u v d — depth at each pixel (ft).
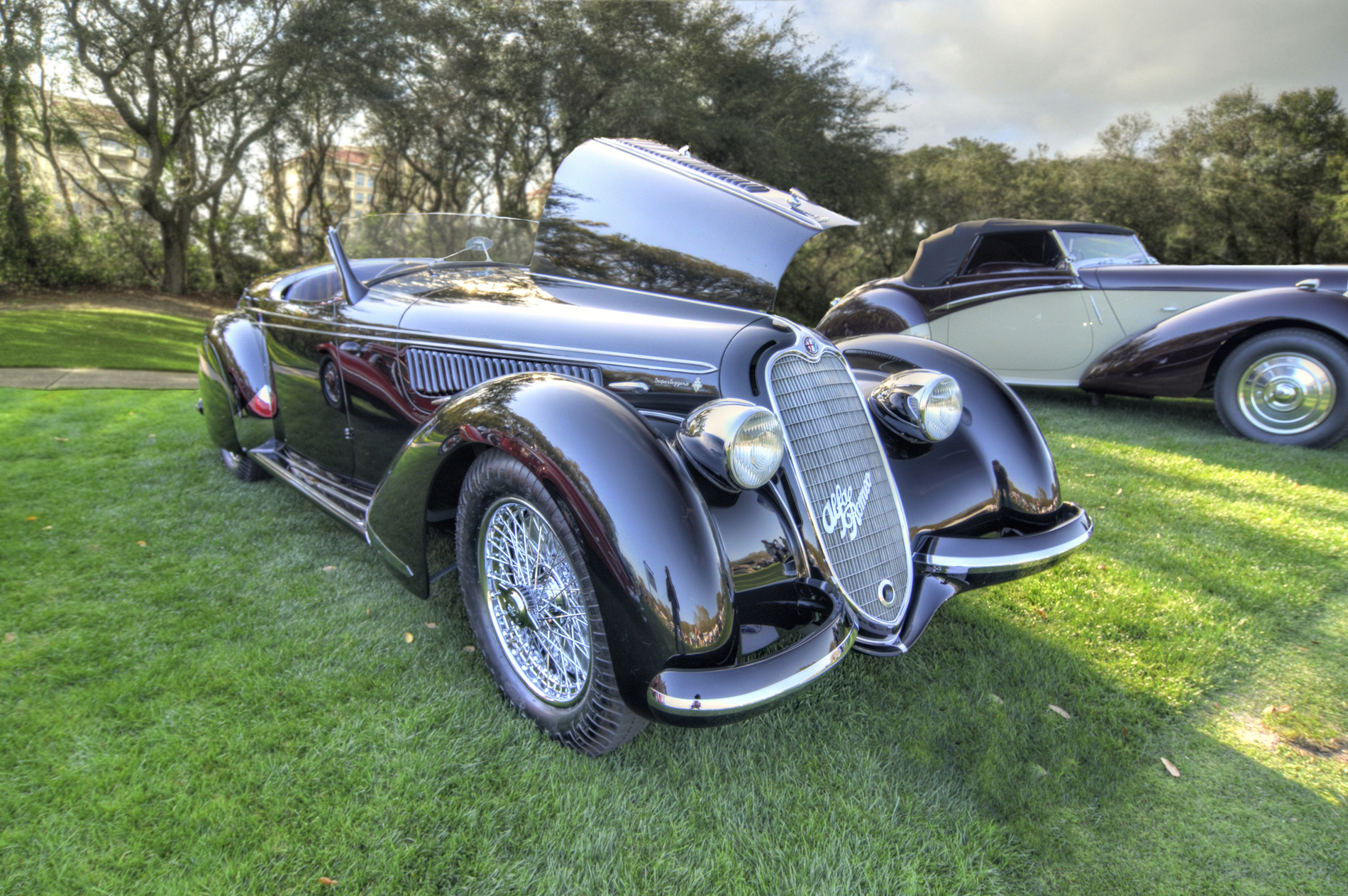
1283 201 97.60
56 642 7.24
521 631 6.32
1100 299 18.66
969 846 5.20
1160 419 18.74
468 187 70.85
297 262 70.64
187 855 4.83
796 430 5.97
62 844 4.87
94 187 58.90
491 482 5.92
